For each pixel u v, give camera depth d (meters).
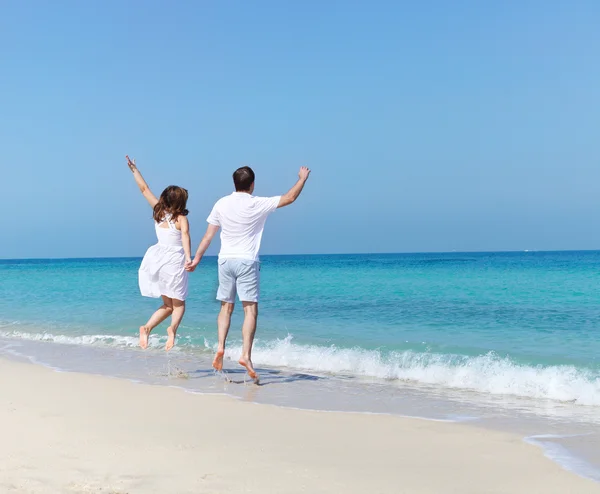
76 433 4.35
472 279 28.05
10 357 9.09
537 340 10.21
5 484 3.17
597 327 11.55
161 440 4.21
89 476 3.36
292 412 5.29
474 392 6.57
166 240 6.68
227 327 6.81
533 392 6.45
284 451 4.01
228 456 3.85
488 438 4.48
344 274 36.50
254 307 6.77
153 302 18.25
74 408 5.21
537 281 25.58
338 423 4.89
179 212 6.66
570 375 7.02
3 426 4.53
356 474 3.55
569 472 3.66
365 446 4.20
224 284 6.70
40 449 3.91
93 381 6.62
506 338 10.48
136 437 4.27
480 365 7.73
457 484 3.41
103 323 13.65
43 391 6.02
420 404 5.88
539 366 7.70
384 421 5.01
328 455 3.94
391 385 6.93
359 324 12.60
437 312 14.48
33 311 16.53
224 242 6.70
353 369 7.95
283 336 11.00
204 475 3.44
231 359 8.91
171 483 3.28
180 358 8.96
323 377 7.46
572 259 82.75
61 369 7.83
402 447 4.19
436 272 37.69
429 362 8.08
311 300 18.03
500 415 5.40
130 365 8.26
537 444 4.32
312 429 4.67
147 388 6.25
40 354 9.45
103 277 36.75
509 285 23.08
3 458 3.70
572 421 5.16
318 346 9.67
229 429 4.60
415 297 18.48
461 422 5.07
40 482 3.22
